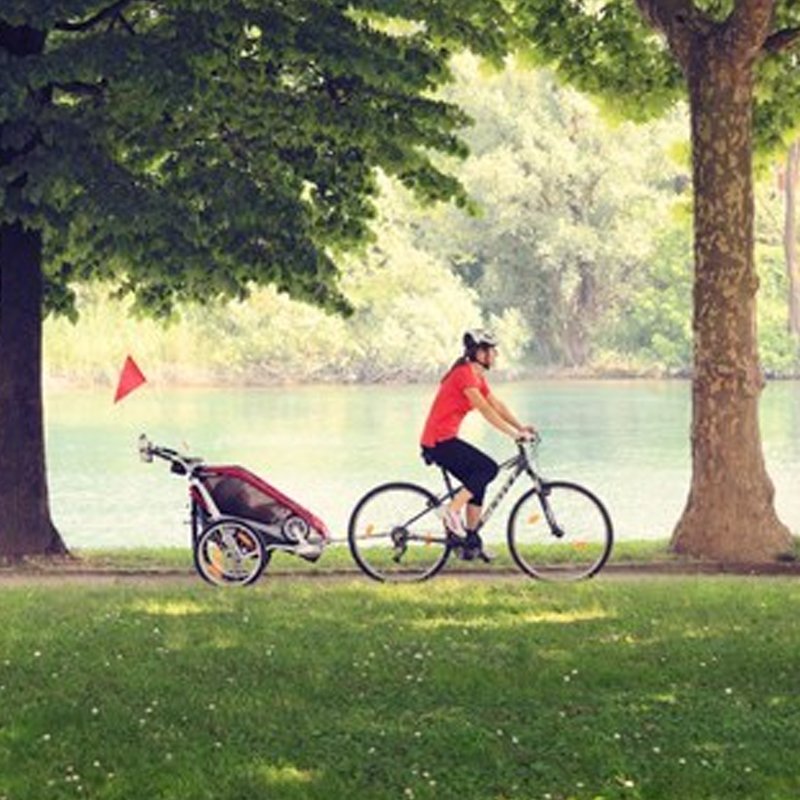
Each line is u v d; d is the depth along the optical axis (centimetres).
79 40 2292
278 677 1374
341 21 2469
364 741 1193
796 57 2755
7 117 2239
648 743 1188
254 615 1650
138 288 2850
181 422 8188
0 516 2506
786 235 12162
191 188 2448
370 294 11562
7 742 1202
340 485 5312
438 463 1972
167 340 10619
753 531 2334
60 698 1312
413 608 1691
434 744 1183
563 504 2019
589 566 2045
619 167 12156
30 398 2528
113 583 2077
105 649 1477
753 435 2361
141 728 1227
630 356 12594
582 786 1091
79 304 9975
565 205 12331
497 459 6188
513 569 2094
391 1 2470
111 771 1132
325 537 2000
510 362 12681
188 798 1073
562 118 12412
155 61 2261
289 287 2620
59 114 2334
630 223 12269
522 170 12194
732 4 2697
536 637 1530
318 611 1673
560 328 12650
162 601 1753
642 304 12475
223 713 1262
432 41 2694
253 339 11119
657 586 1883
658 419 8175
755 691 1338
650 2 2406
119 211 2322
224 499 2002
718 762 1141
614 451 6500
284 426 7875
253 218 2434
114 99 2364
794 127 2812
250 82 2441
